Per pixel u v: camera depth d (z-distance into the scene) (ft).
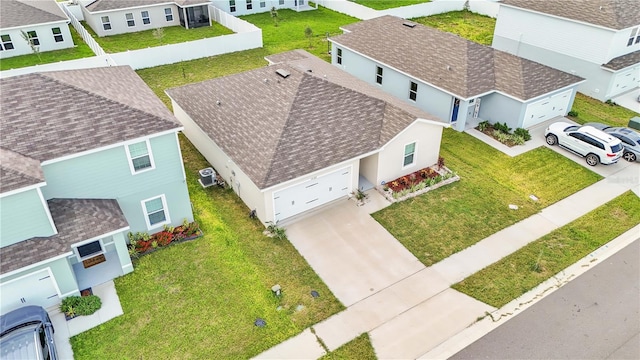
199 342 42.47
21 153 43.19
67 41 114.11
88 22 130.11
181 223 56.90
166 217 55.26
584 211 61.36
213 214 59.41
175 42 118.01
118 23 122.83
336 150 58.44
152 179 51.26
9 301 42.96
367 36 97.30
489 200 63.10
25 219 41.52
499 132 78.59
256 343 42.57
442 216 59.88
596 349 42.68
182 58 107.14
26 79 48.60
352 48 95.40
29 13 109.09
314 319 45.21
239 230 56.75
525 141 77.25
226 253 52.90
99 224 45.96
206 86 73.77
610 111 87.61
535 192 65.05
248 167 55.57
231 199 62.69
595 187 66.33
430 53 85.92
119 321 44.29
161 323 44.21
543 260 53.06
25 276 42.11
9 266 40.65
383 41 93.91
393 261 52.65
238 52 113.60
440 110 80.28
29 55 109.60
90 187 47.80
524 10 100.68
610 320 45.70
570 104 84.48
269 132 58.90
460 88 75.82
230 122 63.98
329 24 136.77
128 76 60.29
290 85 64.44
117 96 51.57
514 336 43.88
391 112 63.52
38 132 45.11
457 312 46.37
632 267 52.21
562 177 68.49
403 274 50.88
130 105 50.08
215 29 128.98
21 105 46.57
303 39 123.65
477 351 42.37
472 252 54.19
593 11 90.22
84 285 48.01
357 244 55.06
